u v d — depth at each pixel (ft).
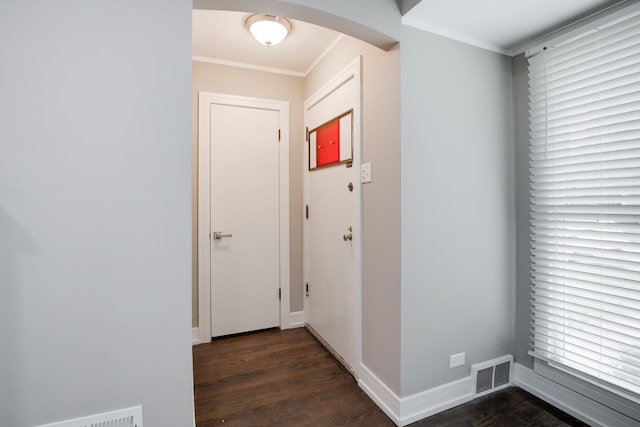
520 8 5.05
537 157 6.14
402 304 5.33
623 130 4.83
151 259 3.67
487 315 6.30
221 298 8.80
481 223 6.22
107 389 3.55
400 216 5.31
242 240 9.02
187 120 3.79
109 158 3.50
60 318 3.37
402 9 5.27
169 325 3.76
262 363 7.43
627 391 4.79
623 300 4.87
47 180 3.29
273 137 9.32
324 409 5.74
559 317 5.78
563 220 5.72
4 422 3.23
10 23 3.14
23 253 3.23
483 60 6.22
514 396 6.12
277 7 4.54
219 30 7.14
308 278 9.49
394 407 5.40
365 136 6.33
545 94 5.91
